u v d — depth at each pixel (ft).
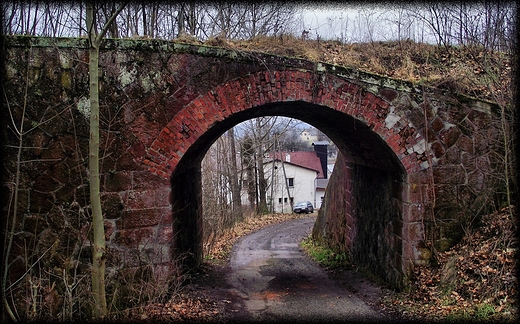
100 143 20.07
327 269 33.73
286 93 21.81
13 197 19.34
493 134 22.79
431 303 20.40
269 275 31.58
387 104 22.52
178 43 20.63
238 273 32.24
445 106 22.79
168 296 21.29
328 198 44.42
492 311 17.57
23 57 19.48
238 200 79.82
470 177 22.85
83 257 19.77
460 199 22.77
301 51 23.99
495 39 28.78
